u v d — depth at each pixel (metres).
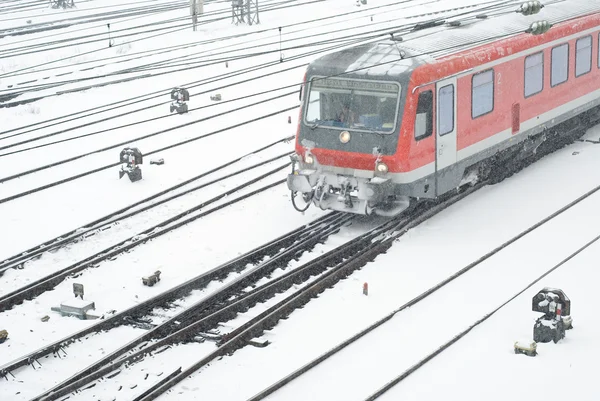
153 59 35.44
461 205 18.16
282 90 29.52
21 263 15.81
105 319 13.14
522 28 19.69
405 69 16.08
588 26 21.55
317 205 16.98
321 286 14.18
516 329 12.67
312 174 16.89
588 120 22.86
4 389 11.42
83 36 41.06
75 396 11.14
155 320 13.48
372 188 15.98
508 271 14.73
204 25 42.25
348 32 37.53
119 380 11.56
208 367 11.88
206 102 28.39
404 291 14.08
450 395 10.98
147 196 19.61
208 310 13.70
